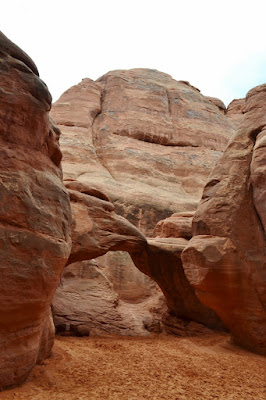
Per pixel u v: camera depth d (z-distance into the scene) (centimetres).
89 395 546
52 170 673
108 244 1316
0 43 587
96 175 2658
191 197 2842
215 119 3844
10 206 532
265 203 1010
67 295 1470
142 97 3666
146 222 2316
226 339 1232
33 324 578
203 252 1040
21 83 602
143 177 2883
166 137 3394
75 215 1259
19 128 594
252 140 1162
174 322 1517
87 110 3441
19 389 537
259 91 1220
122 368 739
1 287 499
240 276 1023
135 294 1930
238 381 704
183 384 652
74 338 1204
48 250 575
